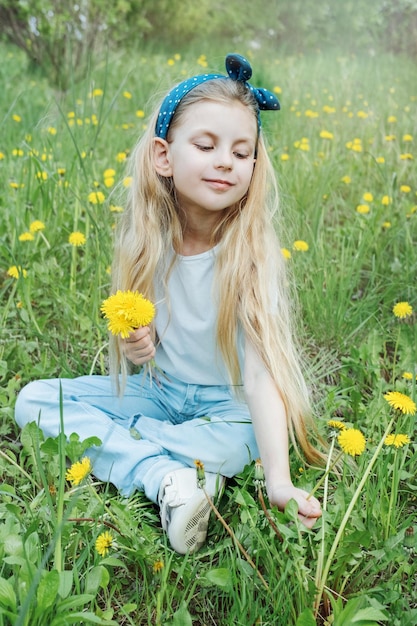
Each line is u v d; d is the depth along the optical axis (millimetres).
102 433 1662
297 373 1642
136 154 1764
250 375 1592
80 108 4438
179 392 1788
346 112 5203
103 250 2488
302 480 1513
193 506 1413
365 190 3533
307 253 2781
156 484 1546
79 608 1238
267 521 1394
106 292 2523
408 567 1367
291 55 9422
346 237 2955
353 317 2350
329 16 10055
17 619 1065
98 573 1254
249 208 1689
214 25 9609
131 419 1721
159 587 1359
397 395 1374
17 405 1761
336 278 2492
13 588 1192
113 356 1770
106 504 1601
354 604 1167
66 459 1670
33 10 5918
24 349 2160
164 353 1798
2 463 1688
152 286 1747
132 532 1384
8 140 3859
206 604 1354
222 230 1692
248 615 1272
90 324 2254
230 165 1546
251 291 1637
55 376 2084
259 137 1709
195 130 1552
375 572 1352
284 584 1242
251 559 1370
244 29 9898
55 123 4133
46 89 5871
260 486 1351
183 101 1586
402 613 1265
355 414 1868
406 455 1709
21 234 2664
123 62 7039
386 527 1420
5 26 6129
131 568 1418
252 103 1612
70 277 2518
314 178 3508
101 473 1653
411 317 2523
